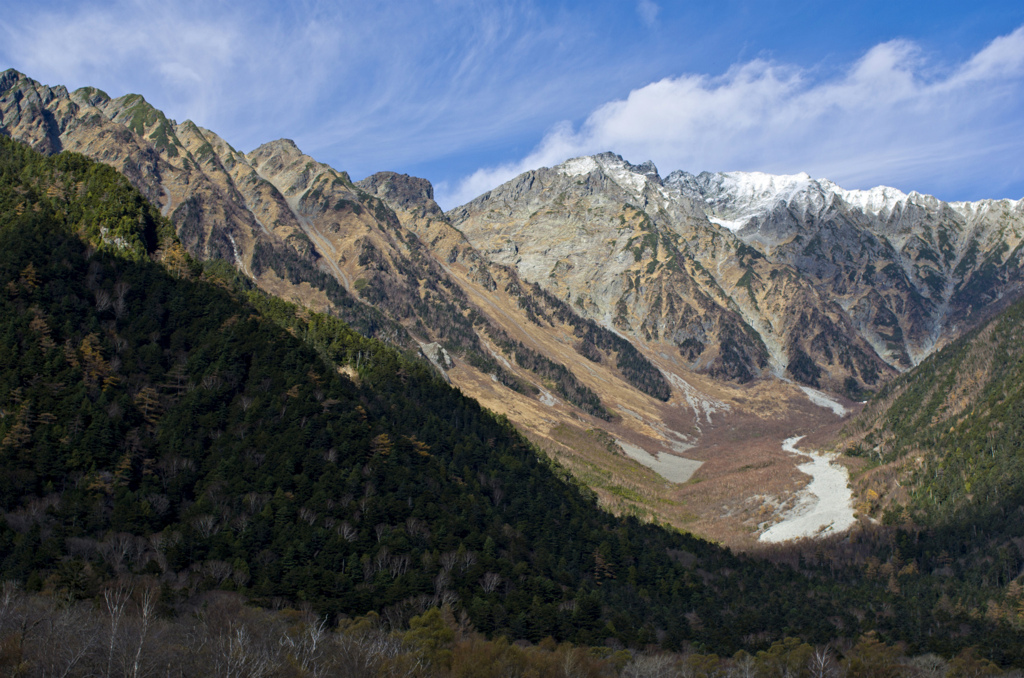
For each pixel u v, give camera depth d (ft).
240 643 257.96
